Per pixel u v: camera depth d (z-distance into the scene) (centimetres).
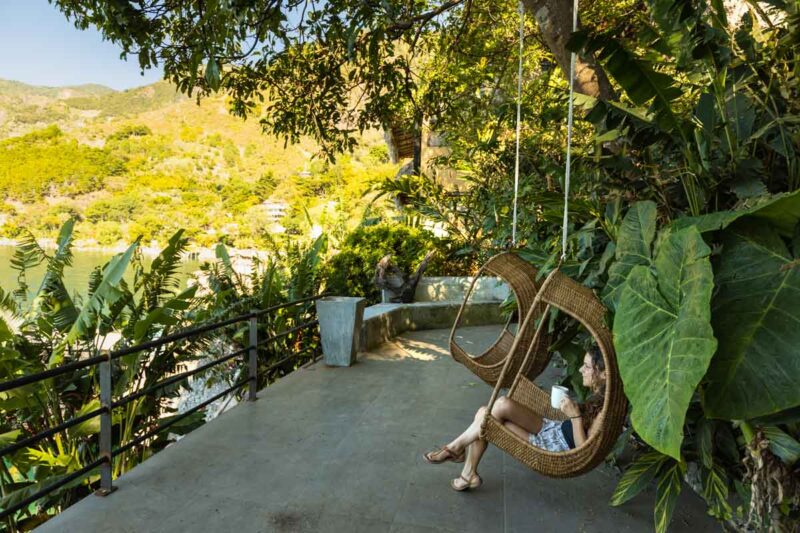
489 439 243
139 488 281
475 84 781
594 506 269
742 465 226
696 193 242
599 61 237
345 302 538
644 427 146
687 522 252
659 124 240
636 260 221
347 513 258
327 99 552
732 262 170
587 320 211
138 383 546
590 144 373
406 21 484
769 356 147
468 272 954
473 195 829
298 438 353
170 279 618
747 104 244
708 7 253
